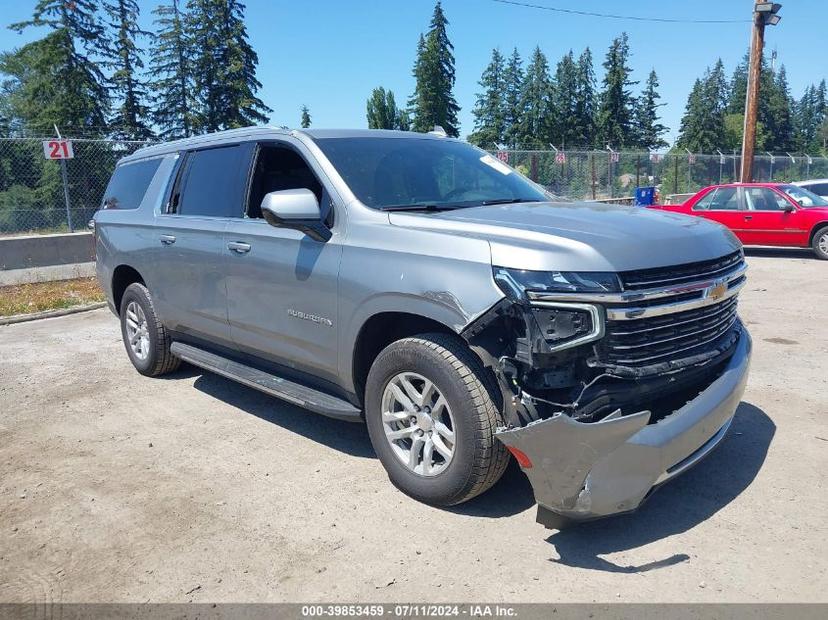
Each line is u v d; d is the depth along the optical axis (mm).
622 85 66250
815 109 105438
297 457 4414
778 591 2902
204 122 43656
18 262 12648
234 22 43906
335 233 3982
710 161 31250
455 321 3242
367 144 4539
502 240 3256
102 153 14789
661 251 3232
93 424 5125
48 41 39906
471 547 3293
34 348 7574
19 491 4039
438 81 56844
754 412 4977
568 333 2992
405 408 3686
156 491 3984
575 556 3199
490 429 3299
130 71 42531
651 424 3113
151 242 5660
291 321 4273
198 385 6031
